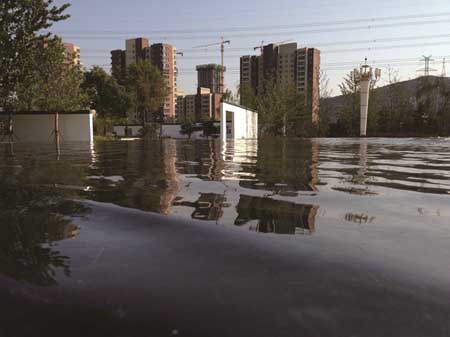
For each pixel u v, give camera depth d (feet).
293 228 5.15
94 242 4.47
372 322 2.68
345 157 19.86
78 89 67.82
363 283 3.32
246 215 5.90
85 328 2.67
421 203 6.98
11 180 9.80
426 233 4.95
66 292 3.16
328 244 4.42
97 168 13.28
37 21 45.09
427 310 2.85
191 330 2.61
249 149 29.01
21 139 53.42
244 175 11.28
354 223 5.45
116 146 34.96
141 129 110.22
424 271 3.61
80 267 3.69
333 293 3.12
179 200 7.11
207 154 22.24
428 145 37.86
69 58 64.85
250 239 4.59
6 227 5.12
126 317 2.78
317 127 111.24
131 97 116.37
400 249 4.26
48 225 5.23
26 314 2.84
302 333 2.54
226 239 4.58
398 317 2.75
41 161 16.63
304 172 12.21
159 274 3.52
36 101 55.36
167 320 2.74
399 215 5.99
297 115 112.16
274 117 106.01
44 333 2.62
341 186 9.11
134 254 4.06
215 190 8.32
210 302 2.99
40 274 3.51
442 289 3.21
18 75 45.44
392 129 104.83
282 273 3.53
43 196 7.45
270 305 2.93
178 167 13.82
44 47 47.50
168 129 130.72
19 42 44.21
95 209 6.23
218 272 3.56
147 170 12.71
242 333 2.56
